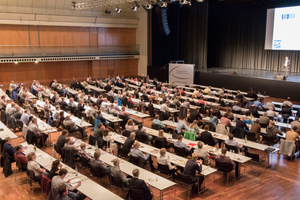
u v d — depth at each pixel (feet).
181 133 33.53
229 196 24.35
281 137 34.63
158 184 21.20
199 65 89.10
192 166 23.02
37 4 82.94
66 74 93.97
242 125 33.88
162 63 96.17
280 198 24.16
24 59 78.23
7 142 28.07
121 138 31.01
